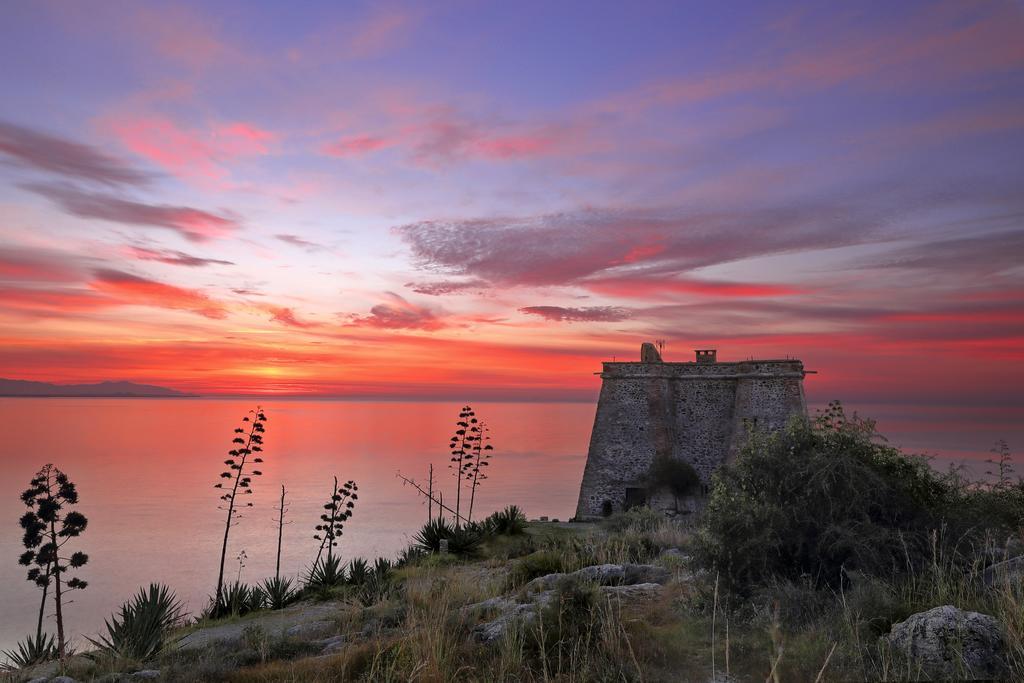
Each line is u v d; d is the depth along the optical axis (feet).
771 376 147.95
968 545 27.27
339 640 33.30
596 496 152.97
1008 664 18.13
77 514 81.46
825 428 32.50
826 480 27.99
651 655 22.13
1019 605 20.67
